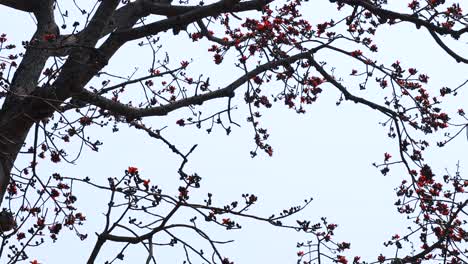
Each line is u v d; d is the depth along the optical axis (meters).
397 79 11.23
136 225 6.73
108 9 8.60
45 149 10.10
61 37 9.04
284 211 8.46
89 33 8.55
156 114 9.28
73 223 9.70
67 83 8.30
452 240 10.55
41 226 8.99
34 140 8.38
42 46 8.93
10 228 8.68
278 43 10.41
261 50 10.24
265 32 9.93
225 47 9.88
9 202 9.42
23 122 8.40
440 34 9.11
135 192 6.79
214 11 8.59
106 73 8.58
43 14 9.37
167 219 6.75
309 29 10.74
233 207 7.50
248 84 10.06
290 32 10.67
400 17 9.26
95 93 8.80
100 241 6.52
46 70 8.65
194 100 9.47
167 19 8.57
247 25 10.16
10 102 8.48
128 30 8.62
